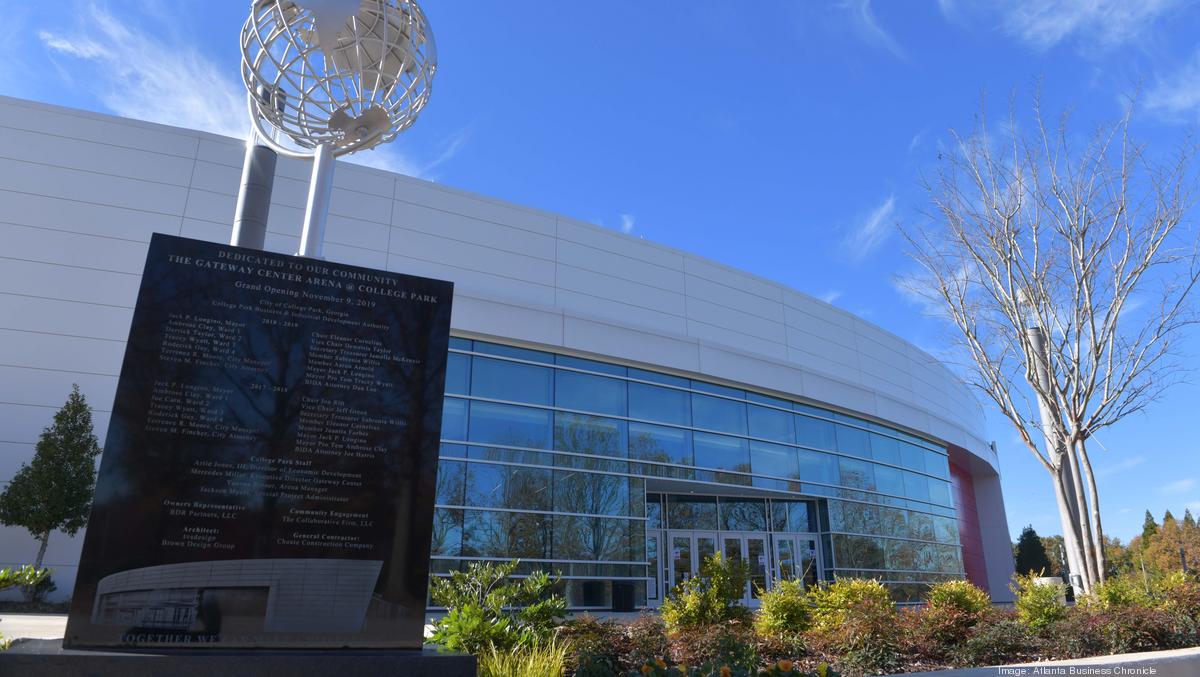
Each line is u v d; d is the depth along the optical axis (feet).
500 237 67.00
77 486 46.60
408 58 22.47
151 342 16.40
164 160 57.57
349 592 16.15
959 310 47.67
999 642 29.96
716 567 35.45
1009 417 47.06
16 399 49.55
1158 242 41.19
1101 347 41.91
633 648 27.63
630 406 67.51
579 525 60.70
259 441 16.51
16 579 21.40
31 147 54.44
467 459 57.72
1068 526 44.65
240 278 17.44
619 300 71.20
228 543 15.67
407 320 18.47
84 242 53.88
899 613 36.11
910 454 92.38
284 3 22.03
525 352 63.62
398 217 63.21
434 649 17.20
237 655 14.39
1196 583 37.91
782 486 74.59
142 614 14.78
